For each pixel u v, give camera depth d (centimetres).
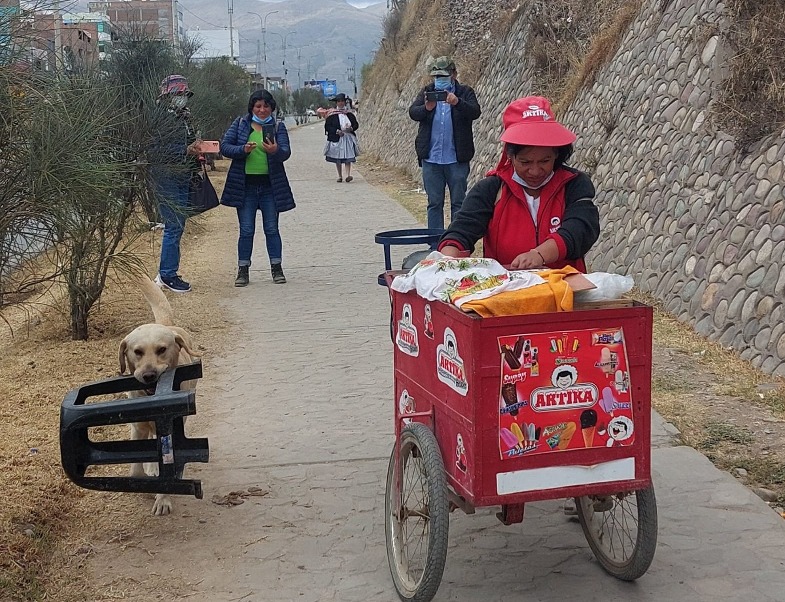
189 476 512
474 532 440
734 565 400
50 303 892
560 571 401
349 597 386
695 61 967
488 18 2295
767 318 662
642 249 915
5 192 472
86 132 565
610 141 1133
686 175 888
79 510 468
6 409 604
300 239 1369
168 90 927
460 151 1089
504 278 347
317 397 642
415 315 379
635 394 341
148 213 883
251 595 389
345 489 493
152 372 464
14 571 392
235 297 966
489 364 325
